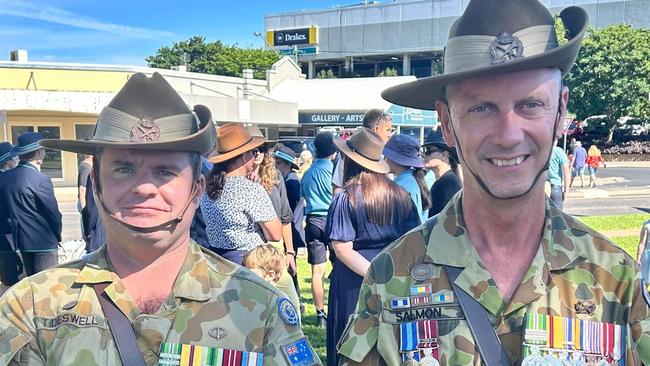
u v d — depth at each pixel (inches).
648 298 66.4
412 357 67.7
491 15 64.9
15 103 797.9
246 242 148.3
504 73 62.7
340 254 136.6
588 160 890.1
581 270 67.7
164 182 68.7
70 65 836.0
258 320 70.7
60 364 66.3
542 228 69.5
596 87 1589.6
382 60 3221.0
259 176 196.4
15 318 68.3
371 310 72.1
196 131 71.7
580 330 64.9
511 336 66.3
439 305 68.8
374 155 138.6
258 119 1155.9
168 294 70.6
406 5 2979.8
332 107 1365.7
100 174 69.6
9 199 225.3
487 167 65.1
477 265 68.8
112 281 69.7
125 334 67.7
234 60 2770.7
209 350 67.9
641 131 1734.7
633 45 1550.2
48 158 829.2
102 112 70.3
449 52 68.6
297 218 253.4
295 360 70.1
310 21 3302.2
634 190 791.1
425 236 73.3
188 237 74.0
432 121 1206.3
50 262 234.1
